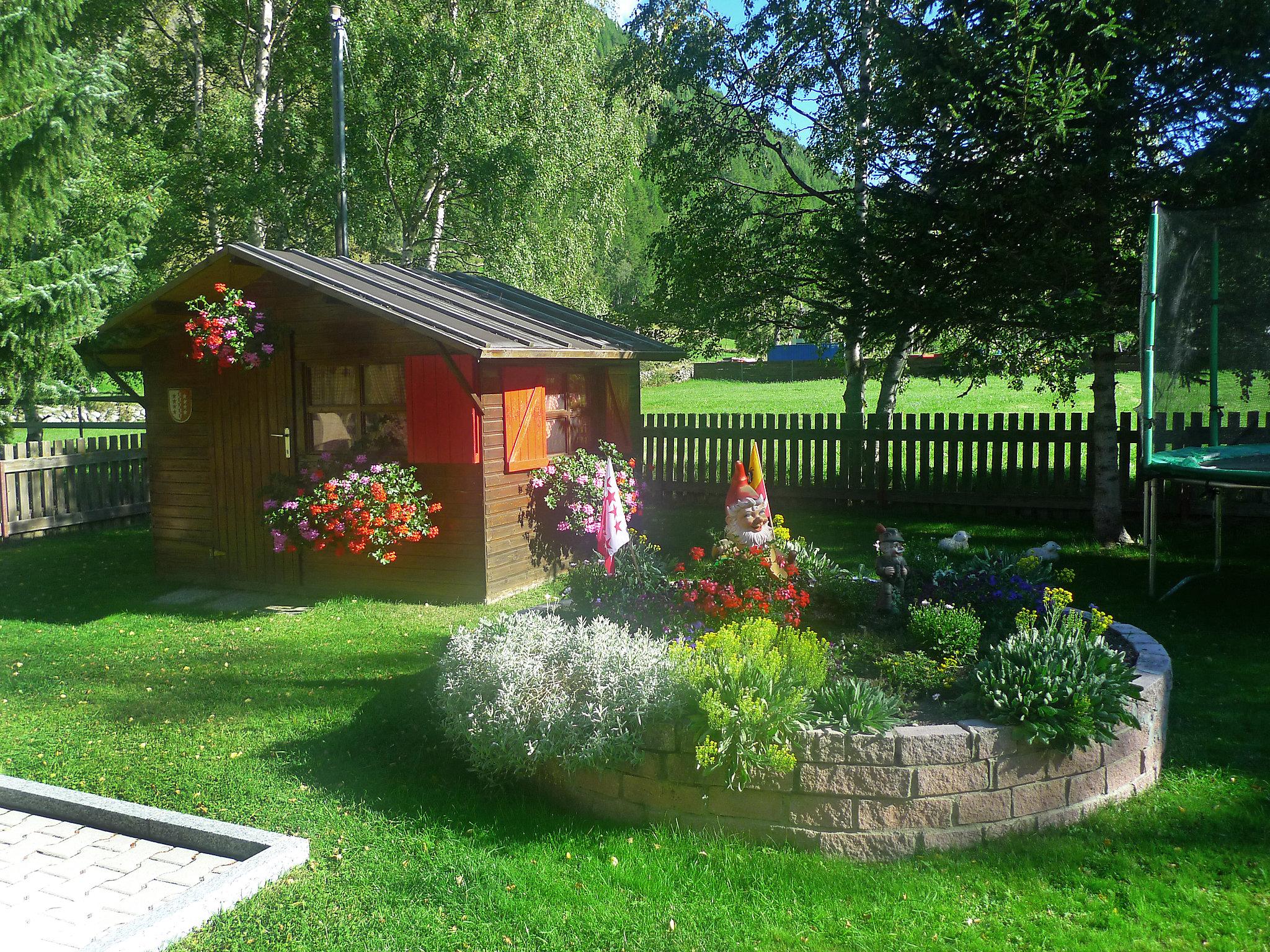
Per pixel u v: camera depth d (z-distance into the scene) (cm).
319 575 963
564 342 943
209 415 998
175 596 977
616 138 2444
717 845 431
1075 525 1181
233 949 362
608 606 614
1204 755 518
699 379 4444
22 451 1293
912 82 1028
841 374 1833
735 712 426
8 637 827
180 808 487
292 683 682
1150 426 799
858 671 532
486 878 407
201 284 942
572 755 449
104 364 1016
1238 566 926
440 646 756
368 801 486
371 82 2178
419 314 848
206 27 2409
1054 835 437
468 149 2147
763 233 1451
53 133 1363
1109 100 918
